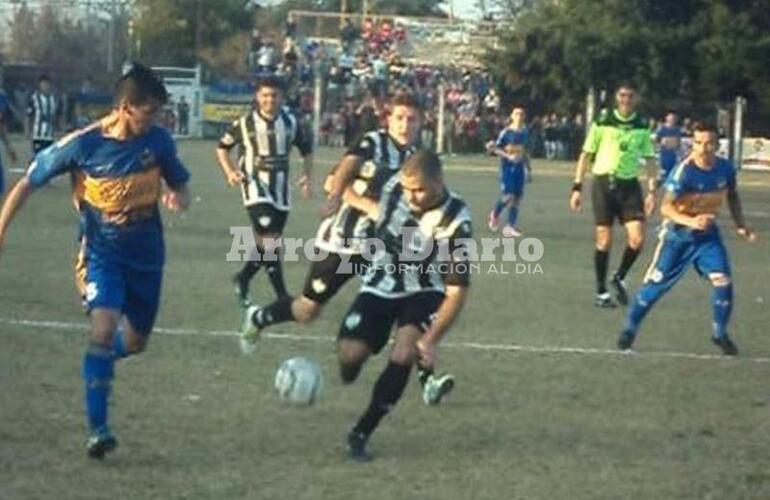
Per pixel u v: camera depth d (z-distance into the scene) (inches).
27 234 1008.2
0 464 377.1
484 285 815.1
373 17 3969.0
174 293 721.0
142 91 384.2
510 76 2970.0
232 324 626.5
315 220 1240.2
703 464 405.1
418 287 407.2
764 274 940.6
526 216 1407.5
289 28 3619.6
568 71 2787.9
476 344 597.3
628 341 597.9
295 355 553.0
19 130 2753.4
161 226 405.1
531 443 422.9
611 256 1016.2
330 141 3019.2
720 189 589.3
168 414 443.2
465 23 3831.2
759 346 624.1
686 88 2121.1
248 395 475.8
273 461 390.3
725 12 1934.1
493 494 364.2
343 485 367.9
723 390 518.6
